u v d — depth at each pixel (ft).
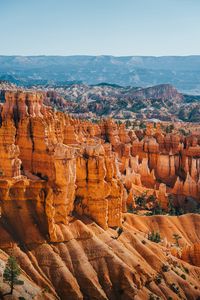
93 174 459.73
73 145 524.52
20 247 395.75
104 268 414.62
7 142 431.02
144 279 424.87
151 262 452.35
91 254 419.33
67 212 437.58
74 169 440.04
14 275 348.59
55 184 428.56
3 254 383.04
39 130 472.44
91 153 465.06
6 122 435.94
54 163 430.20
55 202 425.69
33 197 422.41
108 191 464.24
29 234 405.39
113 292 403.75
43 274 388.57
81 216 455.63
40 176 464.65
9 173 431.43
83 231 432.25
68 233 421.59
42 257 397.39
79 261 407.64
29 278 378.73
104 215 462.19
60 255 406.62
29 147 474.49
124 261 430.20
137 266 431.02
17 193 417.28
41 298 362.94
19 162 440.45
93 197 460.14
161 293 423.23
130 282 408.87
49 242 410.11
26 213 414.41
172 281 441.27
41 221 416.05
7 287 349.20
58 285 385.70
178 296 429.79
